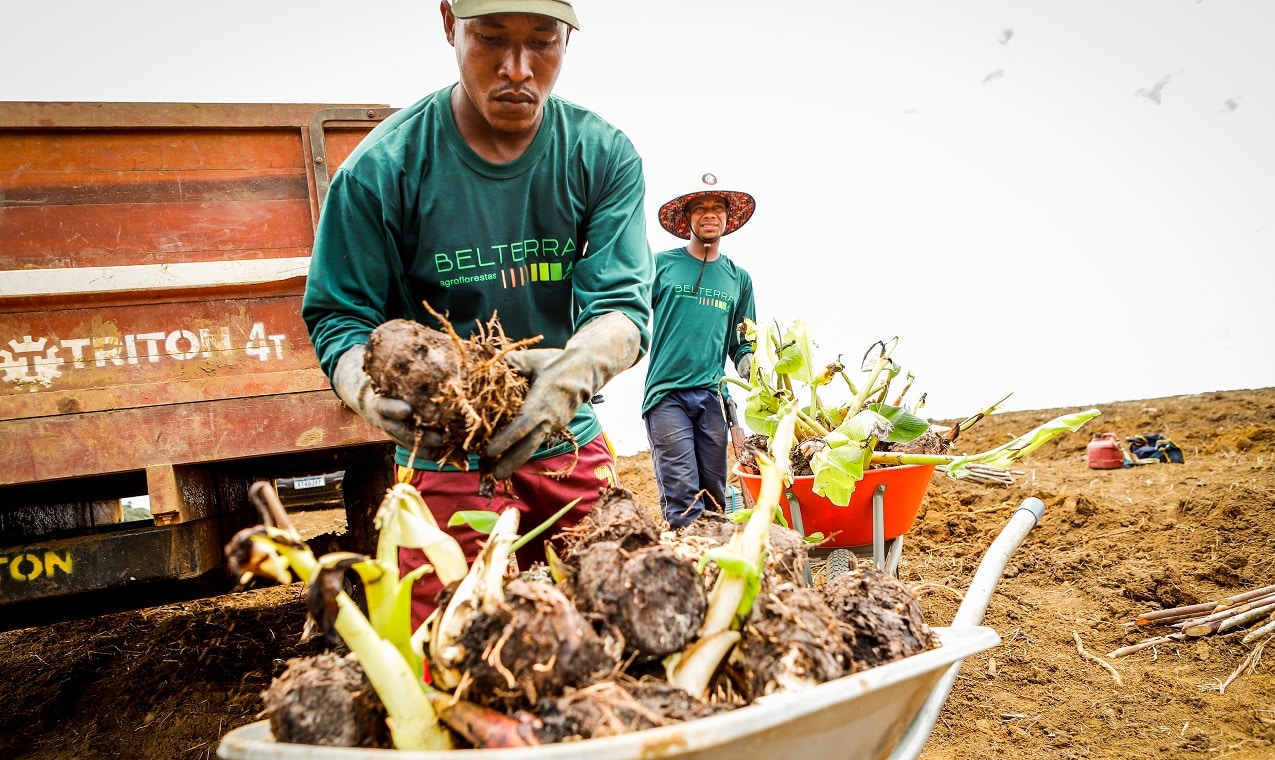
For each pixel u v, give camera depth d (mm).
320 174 3193
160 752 3148
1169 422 10656
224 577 3781
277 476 4465
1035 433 2928
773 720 1052
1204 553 4660
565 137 2262
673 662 1309
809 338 3549
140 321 2990
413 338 1547
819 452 2928
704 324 4680
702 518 1743
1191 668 3453
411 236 2248
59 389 2908
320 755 1013
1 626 3475
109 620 4844
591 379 1771
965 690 3320
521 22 1918
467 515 1592
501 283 2307
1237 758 2656
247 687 3648
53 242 2959
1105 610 4082
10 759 3199
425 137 2188
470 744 1184
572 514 2379
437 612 1356
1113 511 5656
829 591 1633
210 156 3119
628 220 2324
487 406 1565
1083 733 2941
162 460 2924
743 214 5164
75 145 2986
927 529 5523
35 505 4023
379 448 3502
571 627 1167
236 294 3084
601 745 937
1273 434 8438
